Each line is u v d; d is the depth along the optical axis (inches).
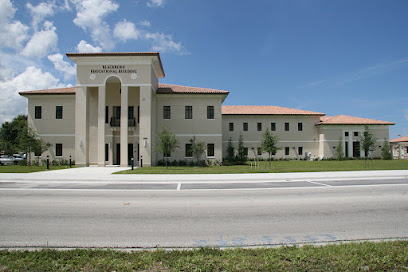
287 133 1781.5
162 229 237.0
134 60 1102.4
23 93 1236.5
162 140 992.9
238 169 916.0
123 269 145.0
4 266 147.6
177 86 1380.4
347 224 251.4
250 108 1879.9
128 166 1113.4
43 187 514.3
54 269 144.0
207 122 1248.2
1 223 255.1
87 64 1098.1
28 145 1023.6
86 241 204.8
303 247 180.7
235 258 160.7
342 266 148.3
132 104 1224.2
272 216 283.1
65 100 1258.6
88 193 441.7
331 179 646.5
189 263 152.2
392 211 304.3
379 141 1818.4
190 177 664.4
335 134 1786.4
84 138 1081.4
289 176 687.7
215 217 279.1
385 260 154.3
